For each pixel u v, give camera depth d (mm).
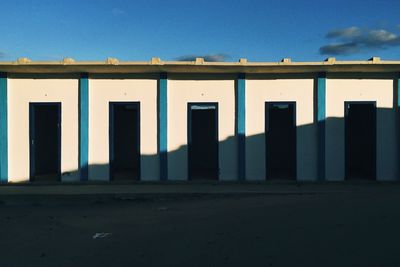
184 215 9211
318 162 13688
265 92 13867
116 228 8109
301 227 7234
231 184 13453
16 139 13930
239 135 13797
